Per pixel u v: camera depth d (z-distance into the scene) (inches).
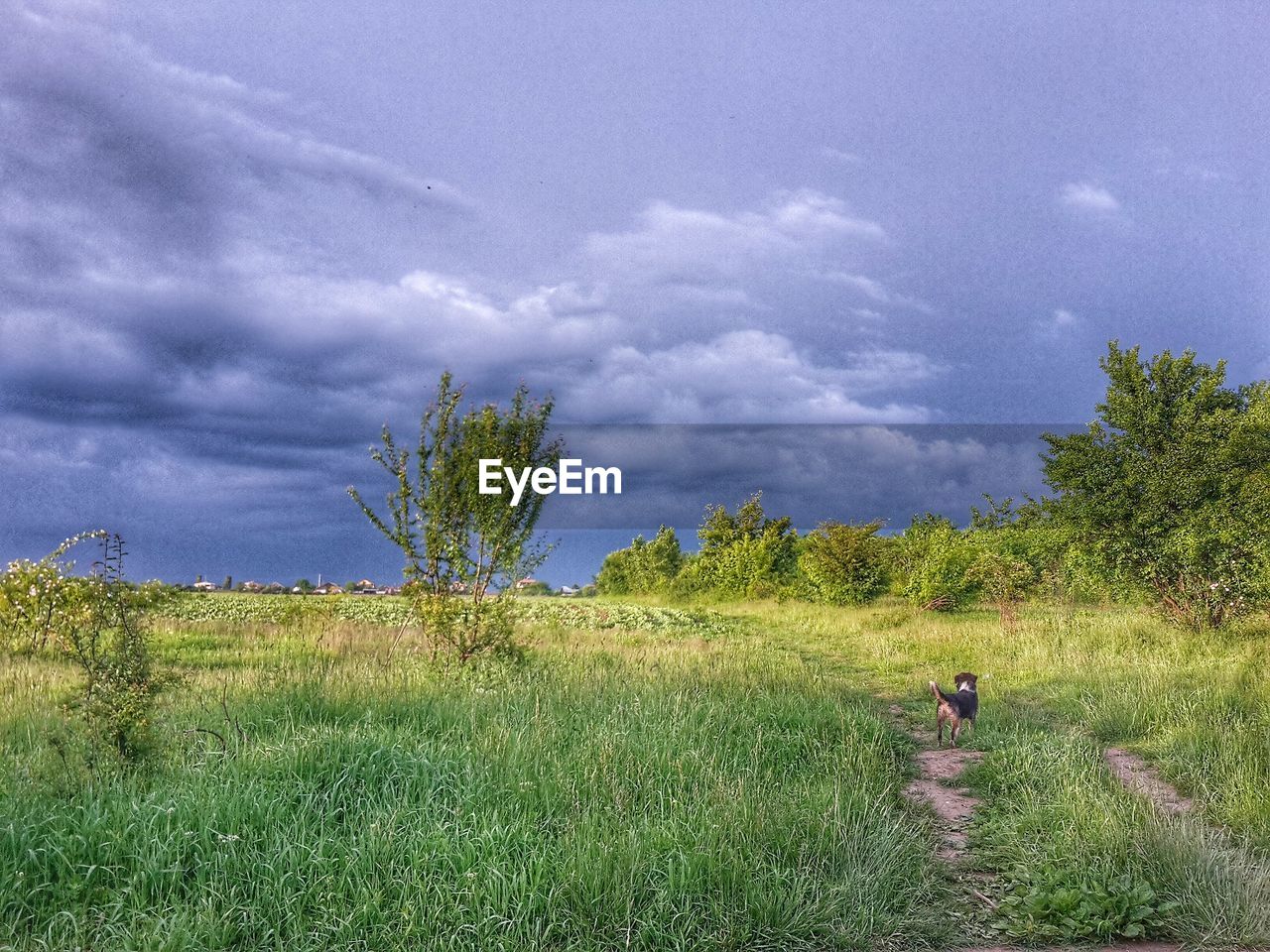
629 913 206.7
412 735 333.7
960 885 250.5
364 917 200.5
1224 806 299.7
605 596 2198.6
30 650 606.2
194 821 231.3
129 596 302.0
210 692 421.1
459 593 593.6
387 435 598.5
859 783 314.5
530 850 228.5
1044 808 295.3
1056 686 560.4
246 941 196.5
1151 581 744.3
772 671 570.6
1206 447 728.3
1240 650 619.2
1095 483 764.6
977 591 1114.1
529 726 362.0
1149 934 217.0
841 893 224.1
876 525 1348.4
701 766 313.4
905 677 644.7
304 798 252.1
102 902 205.9
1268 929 212.2
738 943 202.8
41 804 243.9
